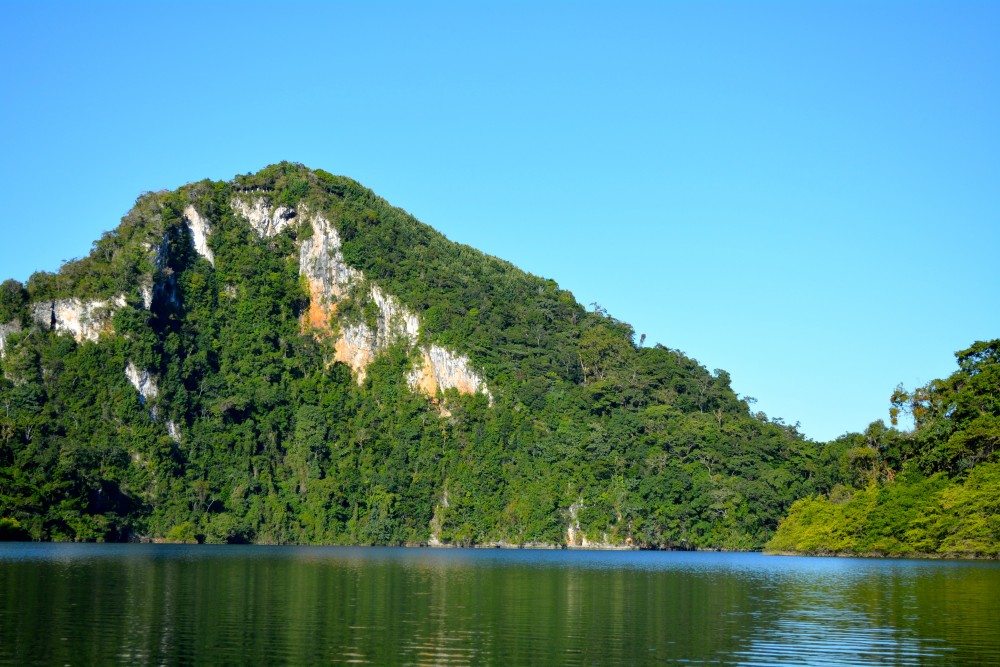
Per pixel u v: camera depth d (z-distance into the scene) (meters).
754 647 51.38
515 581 93.44
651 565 130.00
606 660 47.28
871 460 162.62
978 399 145.62
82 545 167.25
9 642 48.50
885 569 112.38
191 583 81.25
